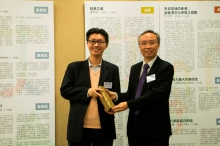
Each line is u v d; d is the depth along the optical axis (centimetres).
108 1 276
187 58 281
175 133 282
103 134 207
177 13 281
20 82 265
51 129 269
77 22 278
